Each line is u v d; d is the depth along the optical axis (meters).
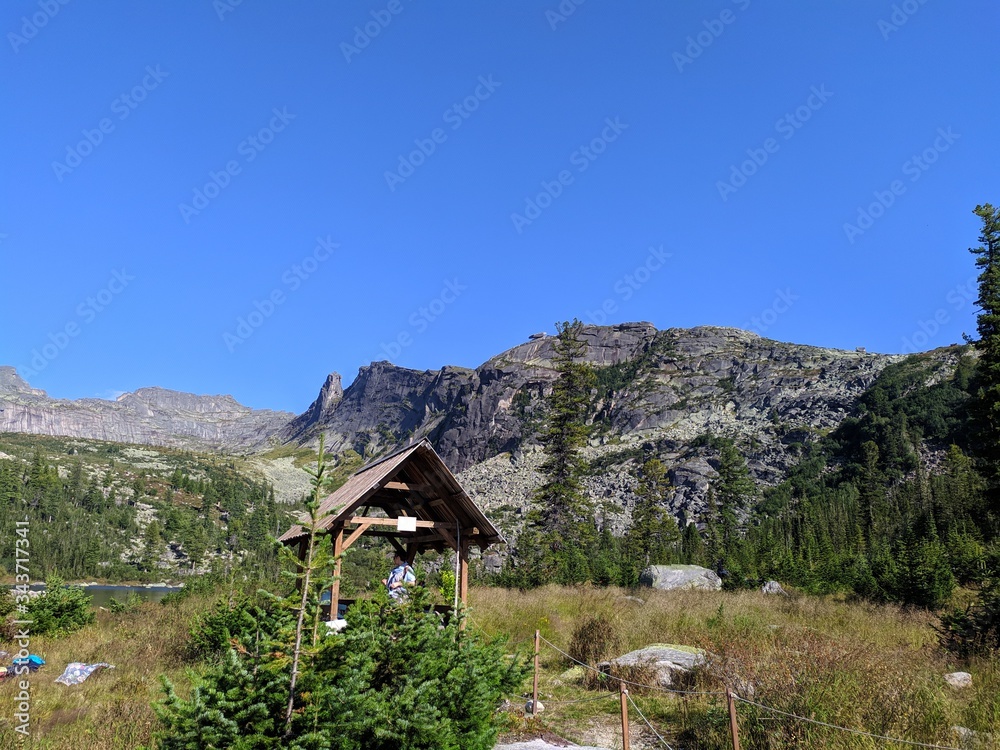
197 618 13.89
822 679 8.52
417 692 5.61
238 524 199.12
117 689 11.13
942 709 8.11
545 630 16.88
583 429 54.62
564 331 57.31
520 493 177.50
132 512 199.00
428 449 10.47
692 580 36.59
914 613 19.78
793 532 96.50
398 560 10.30
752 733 8.09
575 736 9.20
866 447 136.25
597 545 85.19
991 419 32.94
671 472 159.62
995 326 33.69
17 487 168.88
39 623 18.59
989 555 15.83
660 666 11.71
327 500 11.13
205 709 4.86
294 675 5.11
